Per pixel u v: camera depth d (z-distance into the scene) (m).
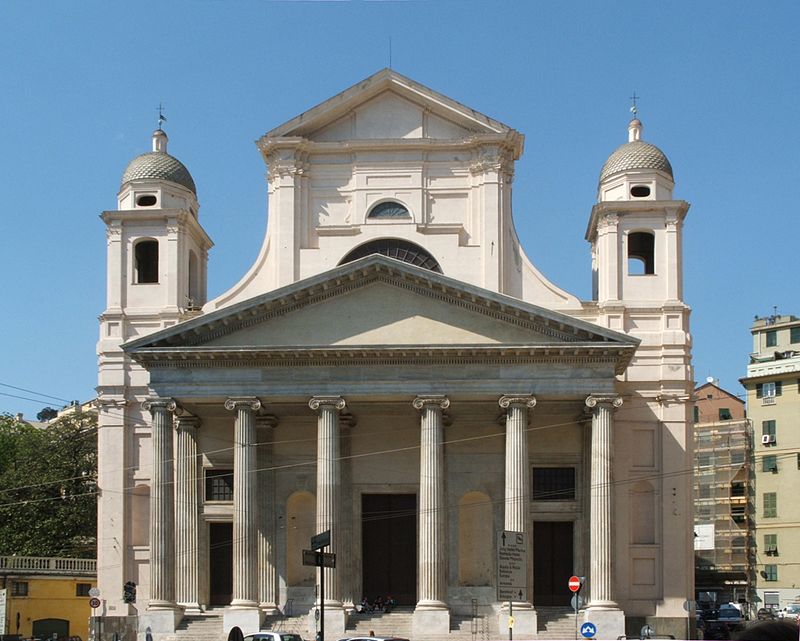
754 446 91.62
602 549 52.38
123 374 61.41
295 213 60.75
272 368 53.94
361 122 61.66
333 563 36.62
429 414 53.16
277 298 53.41
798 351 92.00
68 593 67.56
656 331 60.31
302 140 60.84
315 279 53.41
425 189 60.81
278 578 58.31
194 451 57.28
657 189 61.50
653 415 59.72
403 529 58.97
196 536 56.78
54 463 80.12
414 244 59.97
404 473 58.69
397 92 61.59
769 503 89.94
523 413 53.00
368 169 61.06
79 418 84.44
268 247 61.12
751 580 90.88
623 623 51.69
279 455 59.03
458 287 53.22
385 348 52.97
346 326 53.84
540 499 58.28
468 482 58.53
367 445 59.00
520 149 61.59
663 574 58.25
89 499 79.44
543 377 53.09
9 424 91.69
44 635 65.38
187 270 63.31
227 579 59.00
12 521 77.62
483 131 60.69
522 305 52.78
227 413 58.59
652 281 60.69
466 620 53.31
